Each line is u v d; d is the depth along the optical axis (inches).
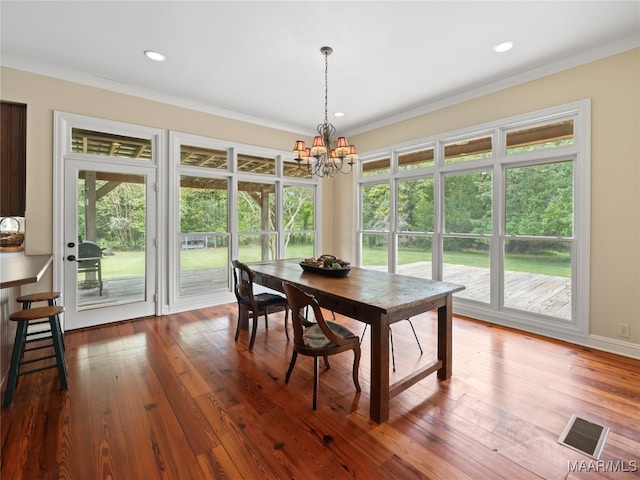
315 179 220.5
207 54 116.3
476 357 109.0
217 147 174.6
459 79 136.9
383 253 199.9
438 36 104.7
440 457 63.5
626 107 107.7
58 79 127.6
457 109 156.0
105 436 68.9
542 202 132.2
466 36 104.7
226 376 96.6
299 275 113.9
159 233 155.0
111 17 94.5
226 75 133.0
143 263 152.2
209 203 174.2
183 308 163.8
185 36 104.9
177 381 93.3
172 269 159.5
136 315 150.7
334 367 102.9
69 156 131.3
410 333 132.3
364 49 112.5
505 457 63.4
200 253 171.0
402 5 89.4
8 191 120.3
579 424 73.2
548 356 109.8
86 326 137.9
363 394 87.0
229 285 182.1
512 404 81.4
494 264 145.6
